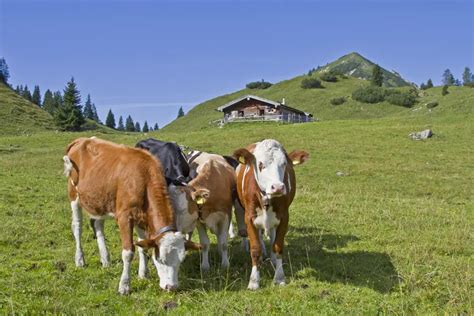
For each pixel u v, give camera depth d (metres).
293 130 42.91
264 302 7.74
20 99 95.94
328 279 9.11
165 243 7.67
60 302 7.45
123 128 199.50
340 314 7.21
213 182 9.59
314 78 110.25
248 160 8.63
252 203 8.72
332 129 42.09
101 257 9.59
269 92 113.44
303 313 7.23
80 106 85.81
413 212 15.40
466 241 11.82
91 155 9.19
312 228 13.16
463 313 7.32
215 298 7.82
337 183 22.83
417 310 7.51
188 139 39.56
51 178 21.33
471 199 19.92
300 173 24.98
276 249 8.84
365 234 12.52
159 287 8.29
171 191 8.91
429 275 8.92
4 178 20.16
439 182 23.03
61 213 13.92
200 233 9.55
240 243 11.73
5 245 10.76
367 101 94.06
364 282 8.93
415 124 44.31
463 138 35.75
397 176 24.30
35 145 39.56
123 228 8.19
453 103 60.62
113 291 8.16
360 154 30.52
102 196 8.64
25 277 8.58
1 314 6.94
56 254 10.27
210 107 111.81
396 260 10.17
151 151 10.42
